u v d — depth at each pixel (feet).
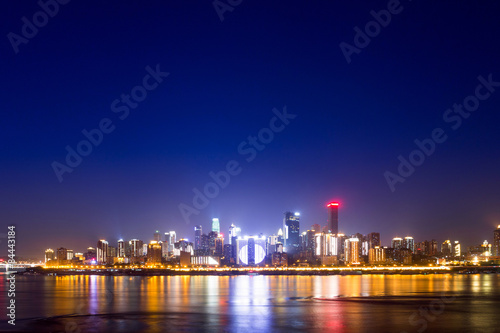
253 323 350.43
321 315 394.11
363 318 377.91
